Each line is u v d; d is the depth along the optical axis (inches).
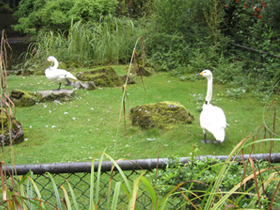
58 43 427.2
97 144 183.9
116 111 241.6
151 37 401.4
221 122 171.8
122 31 427.8
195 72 360.5
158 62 388.5
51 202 117.4
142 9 530.6
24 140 187.5
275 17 309.6
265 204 62.5
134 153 172.1
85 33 415.5
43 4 531.2
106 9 484.7
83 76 317.1
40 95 256.1
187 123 211.5
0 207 61.0
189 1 400.2
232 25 406.3
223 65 343.9
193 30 405.4
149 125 201.2
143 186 126.2
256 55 338.6
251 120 220.5
